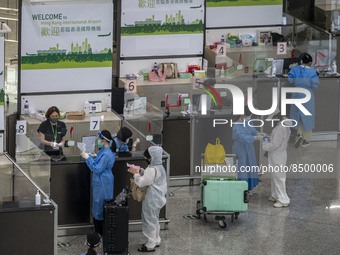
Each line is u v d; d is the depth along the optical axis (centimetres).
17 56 1800
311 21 2184
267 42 2111
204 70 1966
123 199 1484
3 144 1642
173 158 1766
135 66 1931
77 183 1548
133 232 1574
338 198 1739
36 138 1619
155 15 1925
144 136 1647
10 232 1386
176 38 1947
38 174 1460
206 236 1570
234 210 1591
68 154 1598
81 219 1559
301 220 1639
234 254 1508
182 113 1780
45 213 1393
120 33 1911
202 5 1953
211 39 2081
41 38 1745
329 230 1602
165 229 1590
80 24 1759
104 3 1766
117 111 1795
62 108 1778
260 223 1623
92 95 1788
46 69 1756
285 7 2205
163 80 1914
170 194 1734
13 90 1808
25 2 1728
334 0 2136
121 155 1574
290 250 1527
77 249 1505
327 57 2053
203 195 1590
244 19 2095
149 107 1725
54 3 1739
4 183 1452
